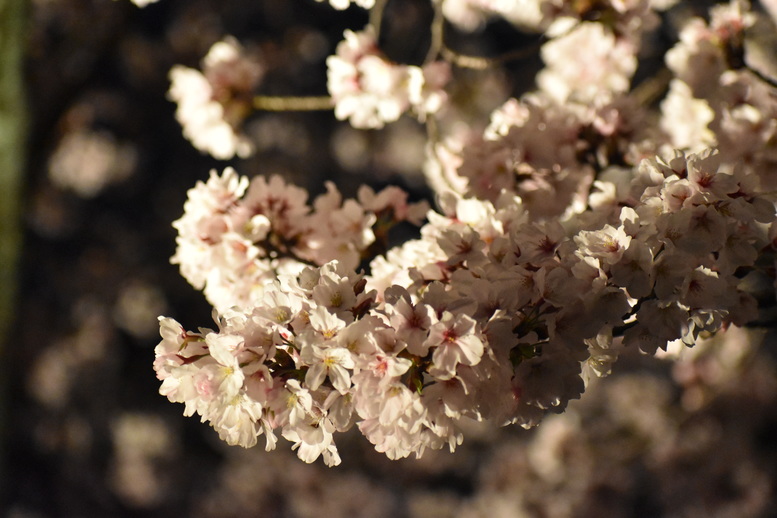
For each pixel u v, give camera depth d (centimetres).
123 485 525
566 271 127
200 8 521
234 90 198
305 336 123
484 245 136
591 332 127
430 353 125
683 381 309
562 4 174
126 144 527
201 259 154
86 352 528
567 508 406
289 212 157
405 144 526
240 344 125
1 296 236
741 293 140
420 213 162
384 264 146
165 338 127
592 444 408
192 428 534
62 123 493
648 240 127
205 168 534
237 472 507
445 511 484
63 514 526
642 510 411
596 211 140
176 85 201
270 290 126
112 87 515
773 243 136
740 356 297
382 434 127
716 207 130
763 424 413
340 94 173
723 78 174
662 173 132
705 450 403
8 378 247
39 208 514
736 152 162
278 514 493
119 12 369
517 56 174
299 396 124
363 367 123
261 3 524
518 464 431
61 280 528
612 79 214
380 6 179
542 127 164
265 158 526
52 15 399
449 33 459
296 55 522
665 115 195
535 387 128
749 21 175
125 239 532
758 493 399
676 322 128
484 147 163
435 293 126
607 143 166
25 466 530
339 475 494
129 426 530
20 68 230
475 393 126
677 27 280
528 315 128
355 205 158
